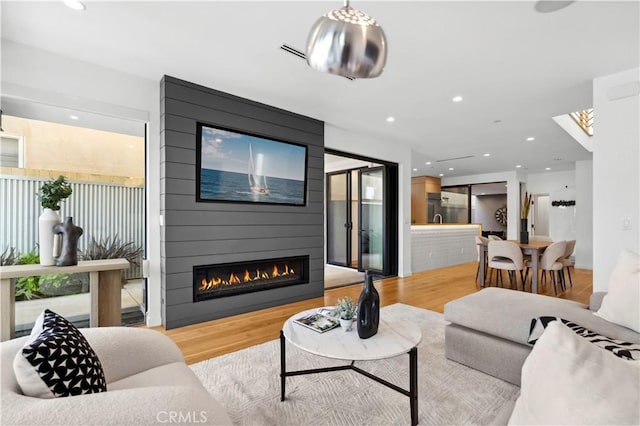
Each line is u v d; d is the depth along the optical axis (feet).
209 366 7.55
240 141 11.83
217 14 7.07
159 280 10.53
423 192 32.35
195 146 10.73
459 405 5.96
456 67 9.41
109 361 4.36
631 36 7.76
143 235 10.71
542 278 18.71
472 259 26.81
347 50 3.87
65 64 8.95
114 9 6.88
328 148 15.37
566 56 8.75
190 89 10.62
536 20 7.14
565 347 2.39
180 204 10.43
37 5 6.72
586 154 21.53
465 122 14.75
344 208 23.40
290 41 8.17
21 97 8.32
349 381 6.87
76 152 9.66
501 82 10.42
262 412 5.77
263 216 12.54
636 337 5.50
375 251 20.57
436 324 10.59
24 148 8.91
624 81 9.61
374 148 17.53
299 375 6.72
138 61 9.23
